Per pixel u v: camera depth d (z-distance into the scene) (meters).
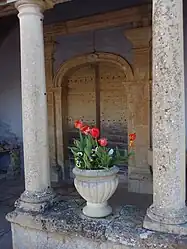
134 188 5.61
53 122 6.58
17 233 3.25
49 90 6.54
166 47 2.52
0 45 7.13
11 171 6.99
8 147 6.98
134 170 5.68
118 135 6.26
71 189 5.92
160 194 2.63
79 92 6.63
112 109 6.30
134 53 5.50
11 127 7.28
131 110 5.69
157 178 2.64
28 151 3.24
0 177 6.98
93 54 5.98
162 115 2.56
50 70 6.47
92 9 5.61
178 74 2.53
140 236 2.58
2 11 3.64
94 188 2.85
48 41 6.37
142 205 4.83
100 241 2.76
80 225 2.85
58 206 3.30
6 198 5.54
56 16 5.94
